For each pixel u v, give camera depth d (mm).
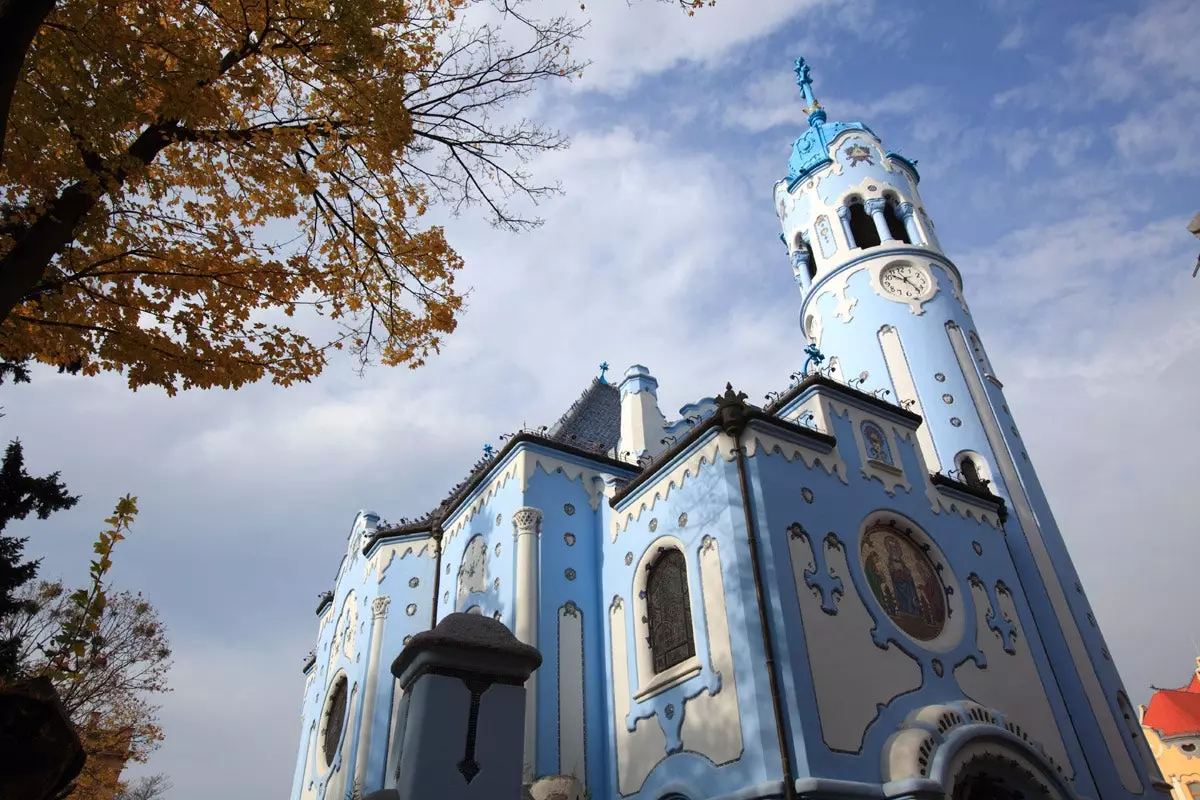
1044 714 18031
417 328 11367
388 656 22531
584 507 20938
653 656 17297
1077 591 21906
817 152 31953
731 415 17016
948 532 19406
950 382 24828
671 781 15156
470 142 10859
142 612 20484
